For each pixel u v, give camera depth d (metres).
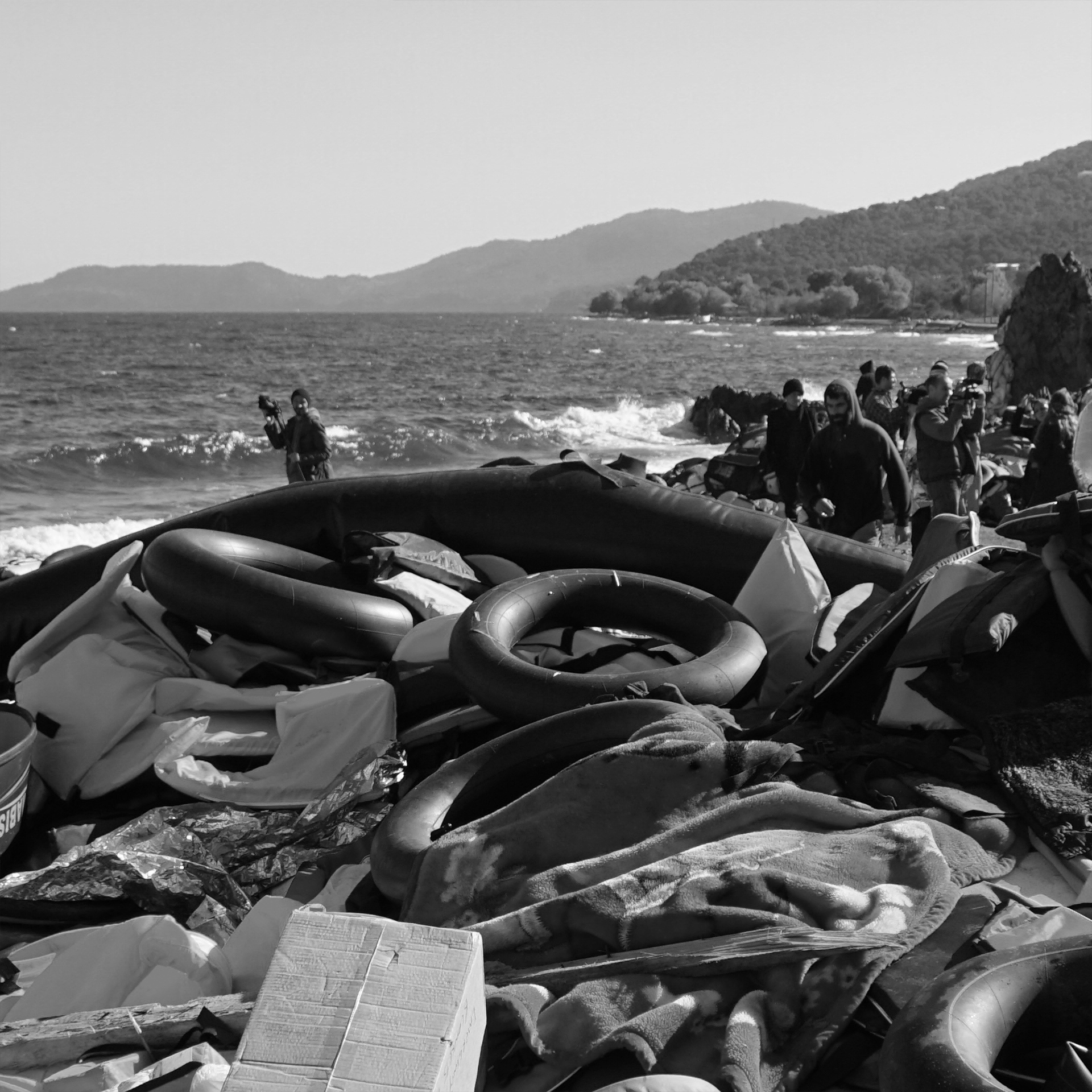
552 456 28.45
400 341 112.25
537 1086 2.86
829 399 8.30
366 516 7.33
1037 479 9.43
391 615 6.22
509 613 5.79
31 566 9.72
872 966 3.03
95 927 4.35
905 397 13.59
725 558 6.96
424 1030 2.16
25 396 44.78
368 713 5.45
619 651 5.86
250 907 4.52
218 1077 2.70
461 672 5.34
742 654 5.40
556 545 7.19
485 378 58.25
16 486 22.78
